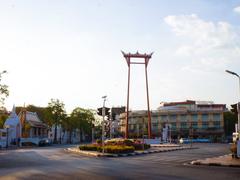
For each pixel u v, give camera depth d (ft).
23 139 223.30
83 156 101.35
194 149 145.07
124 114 387.75
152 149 136.98
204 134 337.52
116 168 61.93
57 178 46.62
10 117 231.09
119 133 387.55
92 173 53.06
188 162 78.59
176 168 63.00
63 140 322.34
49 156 100.78
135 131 359.87
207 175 51.62
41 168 61.36
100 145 128.98
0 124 222.69
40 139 229.45
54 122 266.57
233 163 71.10
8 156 100.48
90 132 338.95
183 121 345.72
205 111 342.23
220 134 333.83
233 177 49.21
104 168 61.67
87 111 322.14
